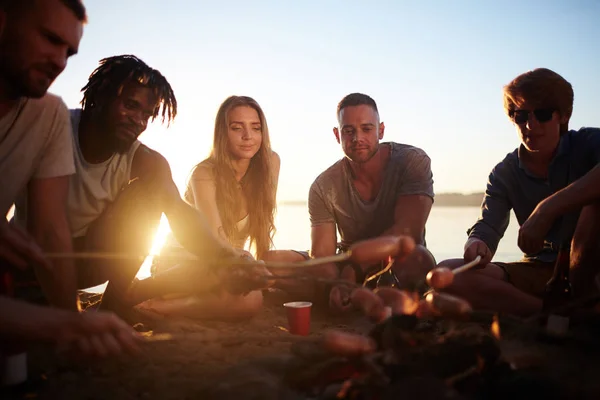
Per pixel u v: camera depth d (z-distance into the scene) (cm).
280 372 86
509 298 125
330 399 73
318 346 88
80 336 67
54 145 101
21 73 87
